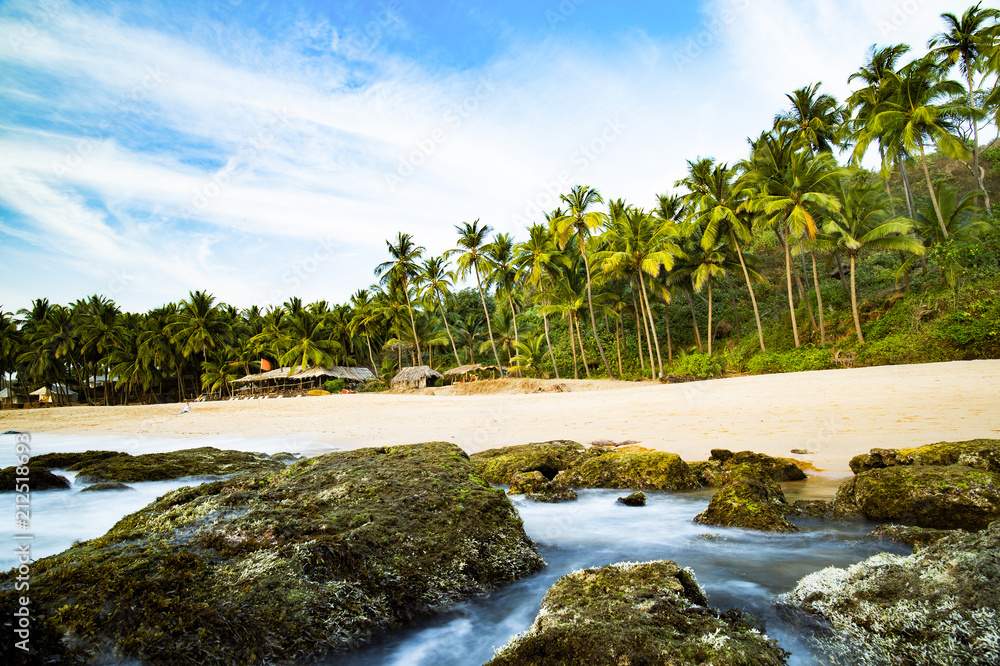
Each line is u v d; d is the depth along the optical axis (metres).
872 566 3.68
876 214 27.83
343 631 3.46
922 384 14.01
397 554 4.21
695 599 3.51
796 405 13.50
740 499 6.23
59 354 60.66
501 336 46.28
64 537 6.43
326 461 6.37
